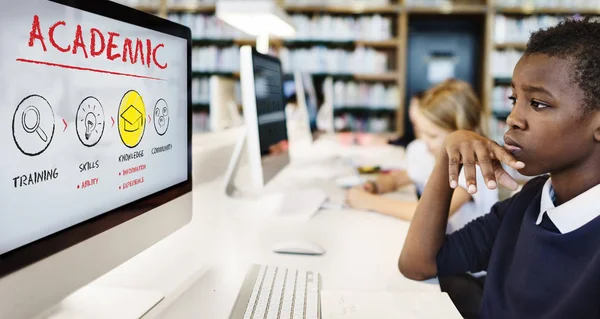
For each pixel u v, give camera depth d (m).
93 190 0.69
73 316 0.70
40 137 0.59
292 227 1.26
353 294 0.81
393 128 5.22
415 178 1.98
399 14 4.94
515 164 0.74
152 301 0.76
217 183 1.79
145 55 0.83
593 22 0.69
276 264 0.98
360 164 2.48
